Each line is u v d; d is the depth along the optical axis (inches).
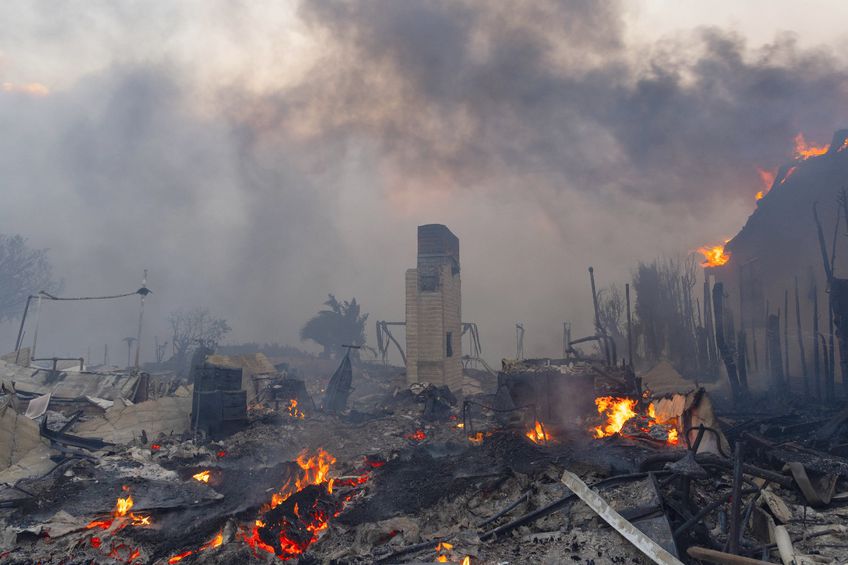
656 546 217.3
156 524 299.6
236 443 510.6
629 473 296.5
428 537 267.9
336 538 273.9
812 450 338.0
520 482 310.2
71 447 460.4
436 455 423.8
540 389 499.2
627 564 218.4
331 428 581.6
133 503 326.6
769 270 1138.7
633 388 511.5
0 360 710.5
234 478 393.7
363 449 489.1
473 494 311.0
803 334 942.4
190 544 273.3
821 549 227.0
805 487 277.1
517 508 286.2
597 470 307.6
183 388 764.0
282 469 408.2
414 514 299.6
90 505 322.3
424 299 838.5
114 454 453.7
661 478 286.2
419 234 861.8
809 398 647.1
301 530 277.1
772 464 325.7
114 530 286.2
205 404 545.3
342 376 719.1
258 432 543.8
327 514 301.0
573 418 493.0
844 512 263.6
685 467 238.2
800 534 242.2
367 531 272.1
